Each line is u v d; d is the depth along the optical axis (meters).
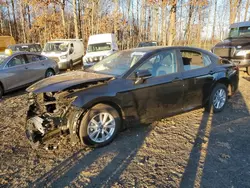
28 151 3.24
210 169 2.74
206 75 4.36
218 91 4.69
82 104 3.05
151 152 3.17
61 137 3.29
